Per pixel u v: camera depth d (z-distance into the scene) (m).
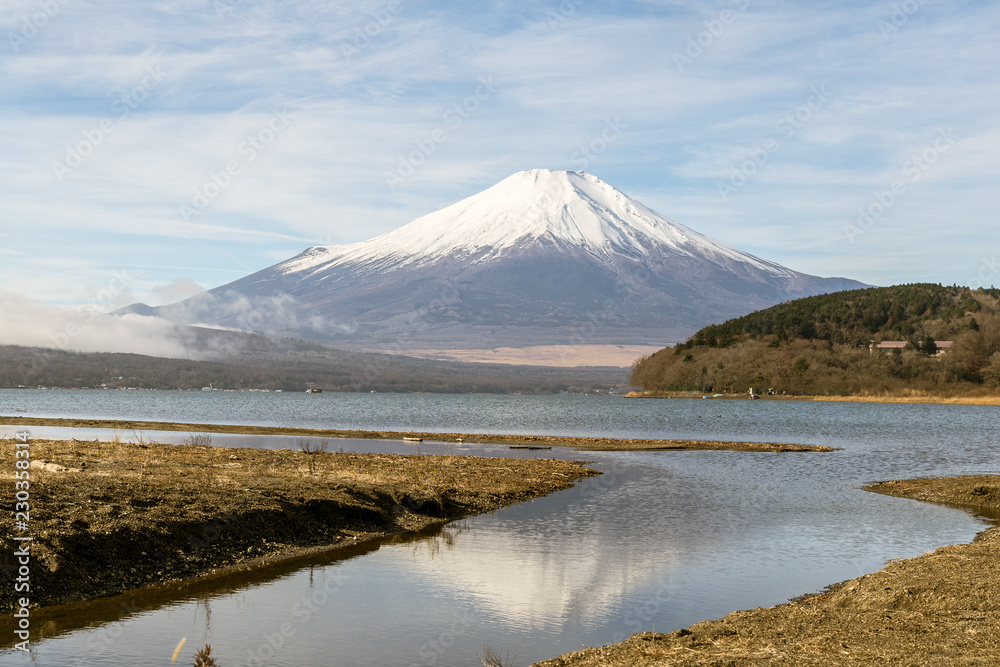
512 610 16.88
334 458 43.75
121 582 18.05
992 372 178.88
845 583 18.98
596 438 69.00
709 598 17.80
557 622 16.03
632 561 21.41
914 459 54.31
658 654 12.95
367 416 120.50
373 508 26.38
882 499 33.69
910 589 16.33
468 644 14.72
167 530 20.28
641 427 96.19
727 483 39.03
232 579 19.09
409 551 22.55
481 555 22.08
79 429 68.88
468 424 99.75
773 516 28.97
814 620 14.88
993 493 33.62
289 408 151.25
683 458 52.94
